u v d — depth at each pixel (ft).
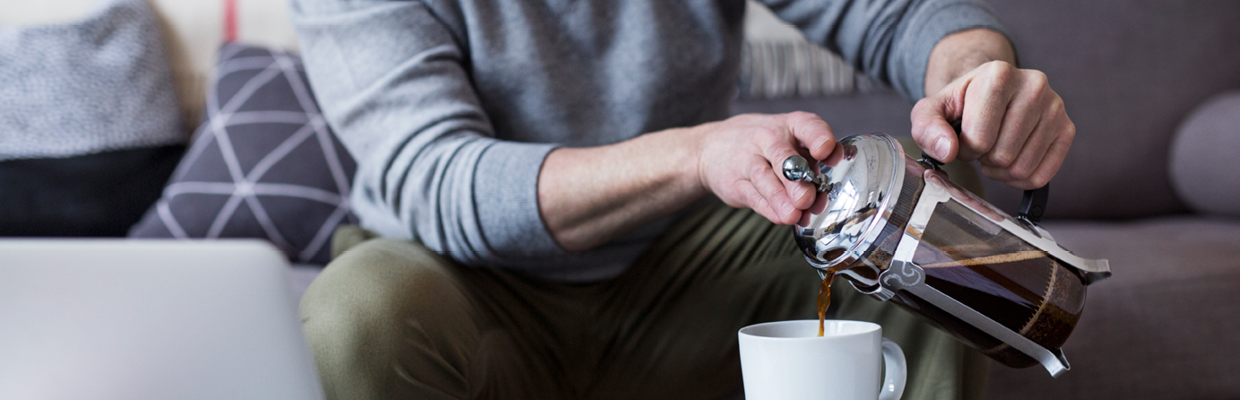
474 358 3.78
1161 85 8.28
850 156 3.71
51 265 3.14
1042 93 3.79
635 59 5.24
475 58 5.15
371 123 4.87
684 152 4.16
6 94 6.79
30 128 6.77
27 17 7.63
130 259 3.19
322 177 6.84
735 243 4.39
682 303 4.19
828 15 5.78
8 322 3.12
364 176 4.98
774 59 7.41
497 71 5.17
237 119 7.06
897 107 7.43
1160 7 8.37
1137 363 5.72
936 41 5.02
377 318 3.69
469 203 4.40
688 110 5.43
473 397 3.72
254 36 8.14
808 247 3.72
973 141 3.80
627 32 5.23
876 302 4.21
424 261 4.04
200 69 8.09
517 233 4.34
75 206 6.74
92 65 7.20
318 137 7.01
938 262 3.65
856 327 3.83
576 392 3.93
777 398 3.65
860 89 7.50
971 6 5.15
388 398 3.64
